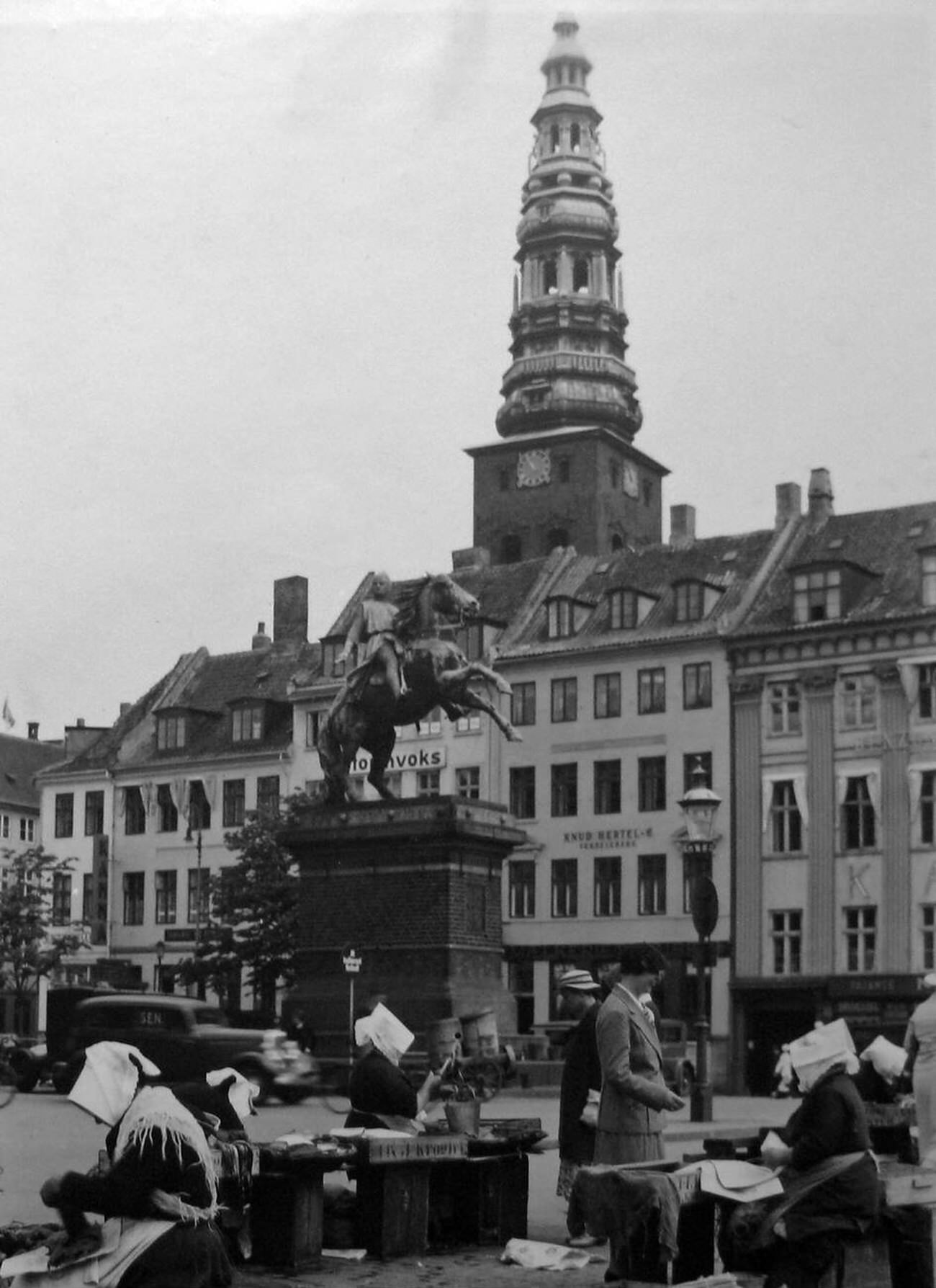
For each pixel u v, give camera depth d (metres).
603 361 90.50
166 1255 8.38
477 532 90.69
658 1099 11.42
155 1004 37.75
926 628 57.03
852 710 58.41
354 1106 14.44
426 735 67.06
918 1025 14.36
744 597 61.84
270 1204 12.80
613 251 91.75
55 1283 8.55
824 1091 10.38
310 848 36.12
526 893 64.50
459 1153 13.69
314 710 69.81
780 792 59.62
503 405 91.75
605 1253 13.70
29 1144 23.70
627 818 62.50
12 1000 66.12
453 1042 31.81
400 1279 12.27
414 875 35.12
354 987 35.41
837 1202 10.25
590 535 88.19
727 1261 11.10
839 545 62.38
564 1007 14.72
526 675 65.44
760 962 59.06
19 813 79.69
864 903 57.47
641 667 62.88
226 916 59.94
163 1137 8.47
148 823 73.00
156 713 74.25
